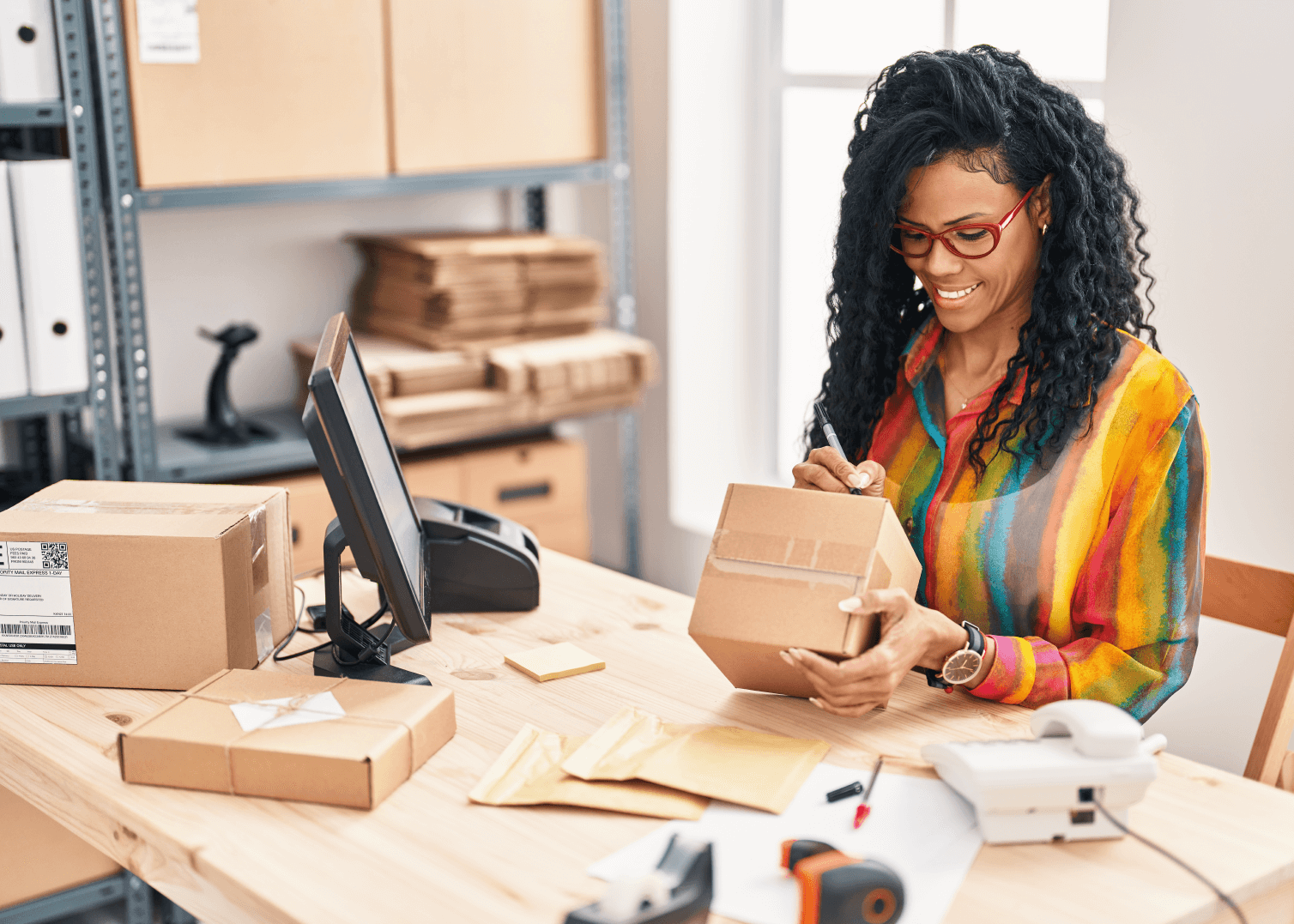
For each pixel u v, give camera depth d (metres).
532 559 1.50
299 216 2.87
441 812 1.01
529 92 2.72
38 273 2.07
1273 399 1.88
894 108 1.33
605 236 3.22
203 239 2.75
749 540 1.19
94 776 1.07
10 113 2.03
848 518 1.18
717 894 0.89
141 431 2.32
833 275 1.52
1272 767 1.34
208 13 2.28
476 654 1.37
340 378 1.16
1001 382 1.36
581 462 2.94
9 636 1.25
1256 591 1.45
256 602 1.31
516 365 2.66
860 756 1.11
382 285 2.86
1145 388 1.30
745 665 1.20
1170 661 1.26
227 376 2.54
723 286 3.18
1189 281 1.96
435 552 1.48
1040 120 1.27
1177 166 1.95
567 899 0.88
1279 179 1.82
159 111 2.26
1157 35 1.94
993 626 1.38
